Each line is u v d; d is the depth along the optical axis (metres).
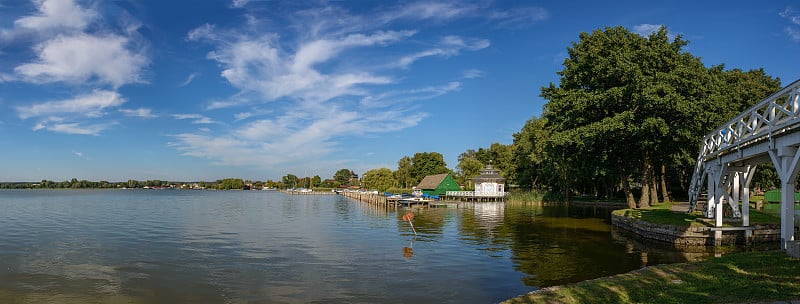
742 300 9.26
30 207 63.72
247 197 123.38
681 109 30.20
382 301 13.53
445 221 39.00
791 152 14.04
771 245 21.77
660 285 11.22
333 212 53.91
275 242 25.95
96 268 18.67
